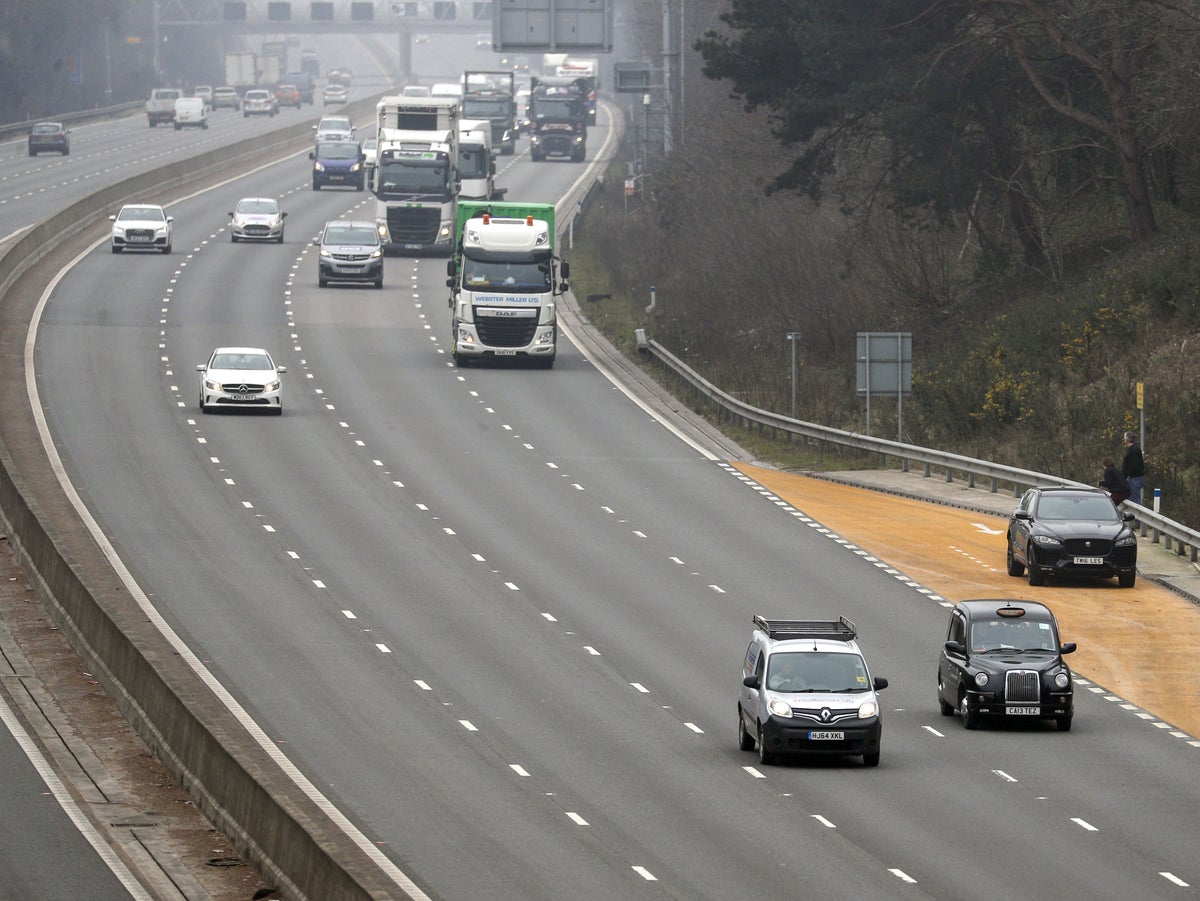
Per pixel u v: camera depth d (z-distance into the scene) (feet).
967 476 502.38
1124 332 558.56
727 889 192.54
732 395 606.96
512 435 530.68
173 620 322.75
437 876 196.24
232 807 210.18
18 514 370.53
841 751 244.63
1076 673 305.12
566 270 648.79
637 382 631.15
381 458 486.38
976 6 615.57
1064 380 554.87
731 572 377.09
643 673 299.58
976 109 636.07
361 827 214.90
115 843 208.23
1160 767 249.75
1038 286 652.07
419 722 266.16
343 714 269.44
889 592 363.97
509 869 199.11
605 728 266.16
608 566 379.14
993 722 276.00
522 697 282.36
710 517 433.89
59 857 202.28
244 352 550.77
